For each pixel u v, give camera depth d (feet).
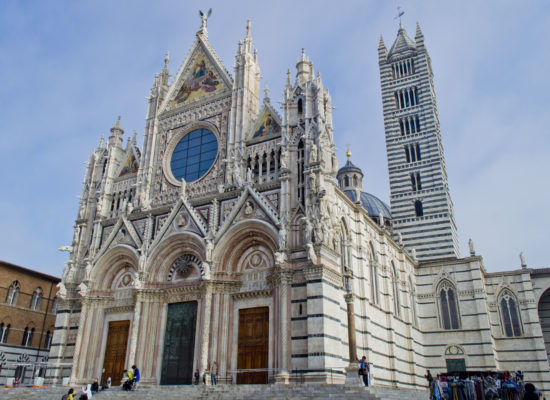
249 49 175.63
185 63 192.75
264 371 125.80
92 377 153.58
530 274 217.36
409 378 183.73
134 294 154.40
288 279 125.80
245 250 144.05
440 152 257.34
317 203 129.39
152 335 147.23
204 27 194.29
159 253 156.35
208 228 150.20
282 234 130.00
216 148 167.63
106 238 174.29
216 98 174.60
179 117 182.60
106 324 161.58
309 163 134.41
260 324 132.26
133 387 123.24
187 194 164.14
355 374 104.94
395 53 287.28
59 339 163.02
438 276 219.61
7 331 196.85
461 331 207.41
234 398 102.12
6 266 199.21
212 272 139.95
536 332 206.18
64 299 168.04
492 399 110.22
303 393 98.73
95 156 194.29
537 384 198.90
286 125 146.30
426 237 240.73
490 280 221.87
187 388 112.27
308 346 115.85
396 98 277.64
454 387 112.78
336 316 123.13
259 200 140.87
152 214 165.78
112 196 184.85
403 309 195.00
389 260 189.98
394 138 267.80
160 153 180.45
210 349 132.16
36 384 155.63
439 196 245.24
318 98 142.10
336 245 131.03
